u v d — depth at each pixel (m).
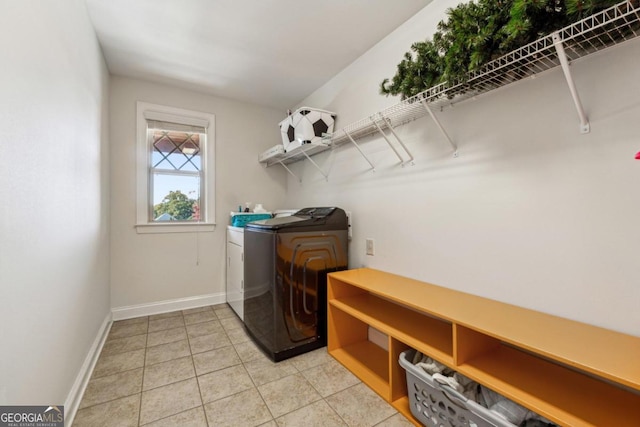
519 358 1.22
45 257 1.11
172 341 2.22
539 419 1.04
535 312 1.23
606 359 0.84
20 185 0.91
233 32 2.03
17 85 0.89
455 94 1.39
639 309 0.99
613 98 1.04
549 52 1.01
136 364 1.88
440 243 1.68
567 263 1.16
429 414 1.26
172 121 2.90
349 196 2.45
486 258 1.45
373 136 2.19
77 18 1.56
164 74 2.64
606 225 1.06
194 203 3.11
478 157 1.48
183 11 1.81
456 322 1.15
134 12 1.81
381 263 2.10
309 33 2.05
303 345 2.04
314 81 2.78
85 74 1.72
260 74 2.65
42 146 1.08
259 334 2.13
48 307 1.13
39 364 1.05
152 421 1.37
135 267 2.75
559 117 1.18
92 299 1.90
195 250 3.05
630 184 1.00
